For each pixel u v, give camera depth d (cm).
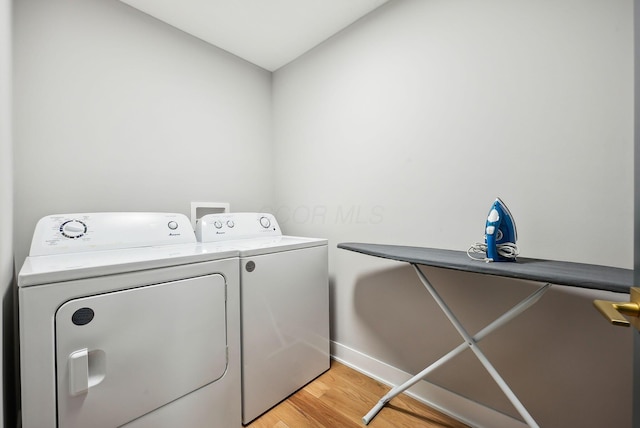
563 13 107
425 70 147
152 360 102
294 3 163
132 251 125
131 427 97
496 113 124
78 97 146
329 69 197
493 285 127
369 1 162
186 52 189
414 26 151
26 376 79
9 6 110
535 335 116
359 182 180
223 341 123
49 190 138
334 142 195
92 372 91
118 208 160
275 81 242
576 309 107
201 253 117
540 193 113
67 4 143
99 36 153
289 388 151
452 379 139
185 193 189
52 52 139
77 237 123
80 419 87
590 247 103
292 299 153
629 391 98
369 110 173
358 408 142
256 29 187
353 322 183
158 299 103
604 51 100
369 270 174
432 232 146
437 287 144
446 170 140
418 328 152
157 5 164
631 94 95
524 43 116
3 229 88
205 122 200
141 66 169
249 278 133
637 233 50
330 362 189
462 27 134
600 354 102
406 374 155
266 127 241
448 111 139
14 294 120
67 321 85
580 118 104
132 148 165
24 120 131
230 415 125
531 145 115
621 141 97
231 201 216
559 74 108
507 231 101
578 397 107
